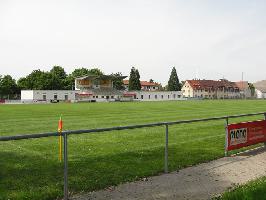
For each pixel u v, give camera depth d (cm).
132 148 1368
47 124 2544
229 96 16312
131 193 730
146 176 887
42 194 737
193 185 788
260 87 17550
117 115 3512
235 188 743
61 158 1126
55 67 14662
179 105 6256
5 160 1120
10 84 12281
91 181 834
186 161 1072
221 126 2238
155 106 5806
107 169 970
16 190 769
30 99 10194
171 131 1964
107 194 727
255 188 712
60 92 10569
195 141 1555
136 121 2808
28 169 974
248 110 4478
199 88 15438
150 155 1191
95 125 2477
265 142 1328
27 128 2269
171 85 15588
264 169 954
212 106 5756
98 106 5909
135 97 12219
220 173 905
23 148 1372
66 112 4038
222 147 1377
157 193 727
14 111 4272
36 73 13175
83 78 11312
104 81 11700
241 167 977
